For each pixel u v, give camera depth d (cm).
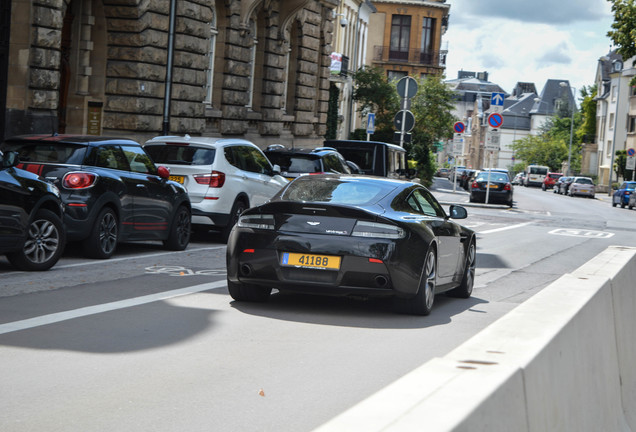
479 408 205
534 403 279
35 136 1239
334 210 838
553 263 1587
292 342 710
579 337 398
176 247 1443
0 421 459
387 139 6025
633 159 7094
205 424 469
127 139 1338
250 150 1702
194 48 2477
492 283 1241
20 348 638
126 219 1284
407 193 927
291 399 530
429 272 891
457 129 4581
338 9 5653
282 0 3219
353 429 175
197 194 1547
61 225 1093
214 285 1024
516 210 3912
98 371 579
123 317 782
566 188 7731
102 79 2259
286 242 841
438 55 9431
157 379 564
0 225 1002
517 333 308
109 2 2211
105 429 452
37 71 1861
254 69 3219
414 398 197
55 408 488
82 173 1192
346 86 5812
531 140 14200
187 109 2478
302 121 3634
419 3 9250
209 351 658
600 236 2481
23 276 1020
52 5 1881
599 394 450
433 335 777
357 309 905
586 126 11069
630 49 3662
